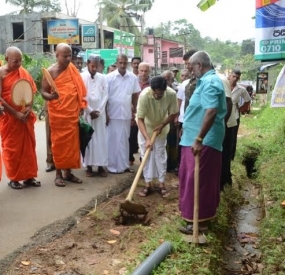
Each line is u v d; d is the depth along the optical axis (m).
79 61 7.49
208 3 5.86
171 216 4.67
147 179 5.43
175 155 6.62
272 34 5.28
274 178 6.74
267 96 22.47
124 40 30.08
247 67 36.62
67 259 3.63
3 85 5.16
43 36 26.53
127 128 6.41
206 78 3.85
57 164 5.62
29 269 3.43
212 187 4.06
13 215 4.59
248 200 6.46
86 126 5.69
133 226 4.38
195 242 3.90
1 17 26.05
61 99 5.44
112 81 6.22
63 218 4.51
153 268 3.36
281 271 3.88
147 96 4.99
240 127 14.88
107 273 3.38
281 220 4.89
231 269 4.21
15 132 5.32
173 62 42.28
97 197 5.27
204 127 3.75
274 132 11.73
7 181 5.95
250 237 5.02
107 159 6.20
